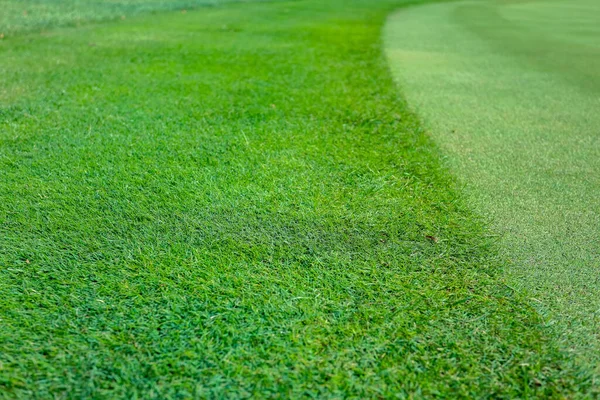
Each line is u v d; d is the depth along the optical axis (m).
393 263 2.11
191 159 3.04
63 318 1.76
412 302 1.89
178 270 2.02
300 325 1.76
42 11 8.76
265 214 2.45
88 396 1.48
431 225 2.41
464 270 2.08
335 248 2.20
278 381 1.55
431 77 5.30
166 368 1.58
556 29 8.88
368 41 7.36
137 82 4.64
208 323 1.76
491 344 1.70
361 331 1.75
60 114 3.72
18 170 2.81
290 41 7.09
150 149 3.17
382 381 1.56
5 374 1.54
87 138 3.30
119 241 2.20
